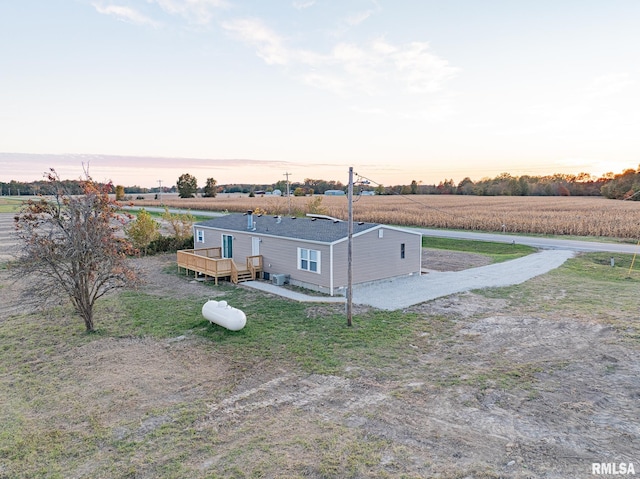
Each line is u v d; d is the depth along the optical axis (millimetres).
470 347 11172
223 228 23656
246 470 6277
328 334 12375
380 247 19125
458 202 76562
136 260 26328
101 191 13930
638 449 6488
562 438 6848
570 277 20141
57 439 7367
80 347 11938
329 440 7008
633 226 34844
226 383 9422
